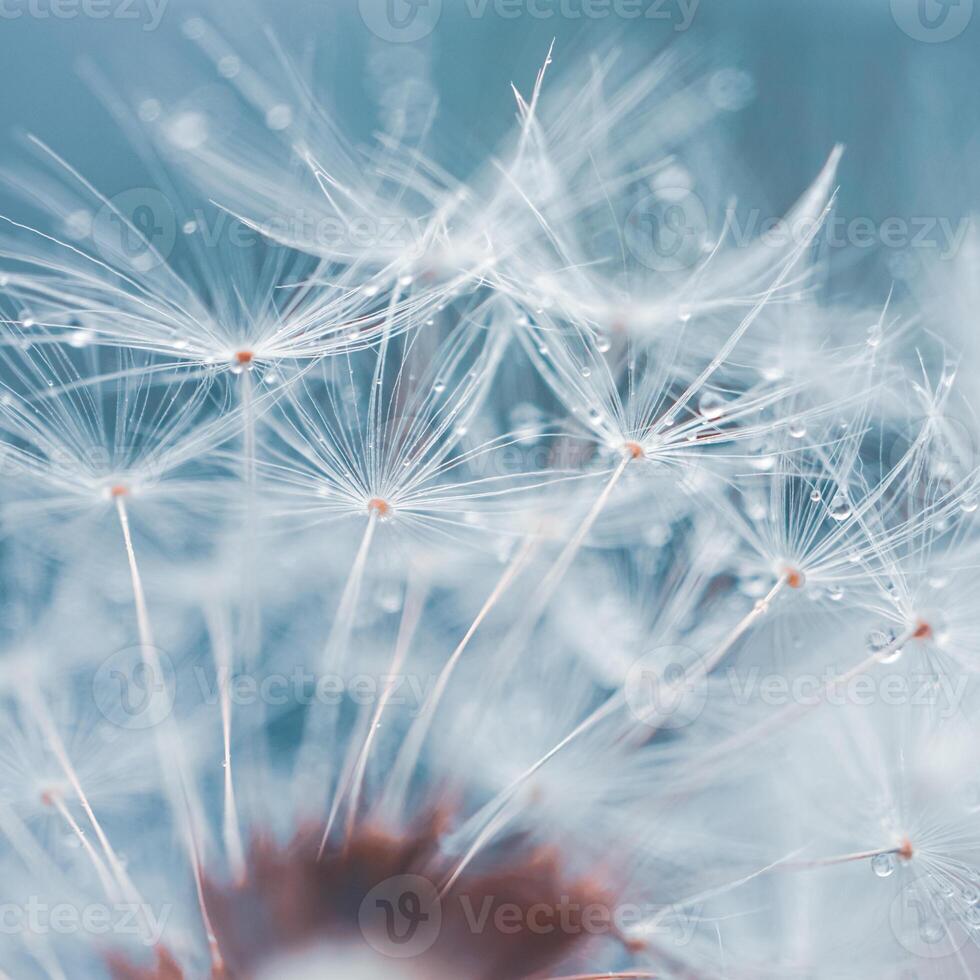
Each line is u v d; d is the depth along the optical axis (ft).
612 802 0.28
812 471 0.29
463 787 0.28
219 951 0.28
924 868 0.28
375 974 0.27
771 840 0.28
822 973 0.28
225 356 0.28
